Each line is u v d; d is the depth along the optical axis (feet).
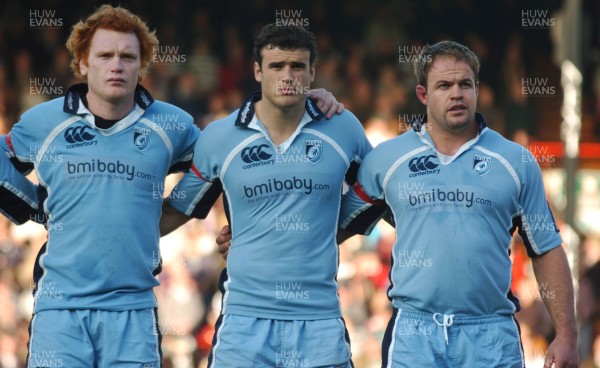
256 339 68.90
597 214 157.48
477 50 180.86
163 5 178.09
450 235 67.21
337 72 175.94
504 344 67.46
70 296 68.74
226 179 70.49
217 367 69.62
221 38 176.76
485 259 67.21
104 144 69.77
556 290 68.59
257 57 69.56
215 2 178.81
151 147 70.59
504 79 177.58
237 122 70.33
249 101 71.00
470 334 67.36
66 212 69.31
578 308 113.80
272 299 68.95
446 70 67.41
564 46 115.85
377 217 71.92
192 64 171.94
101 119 69.92
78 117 70.13
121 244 68.85
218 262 138.82
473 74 67.97
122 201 69.15
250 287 69.36
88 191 69.05
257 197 69.62
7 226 136.26
